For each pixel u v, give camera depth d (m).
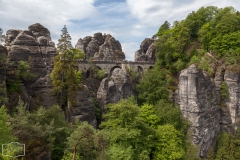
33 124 23.70
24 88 38.25
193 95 55.22
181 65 67.12
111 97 49.19
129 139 32.50
